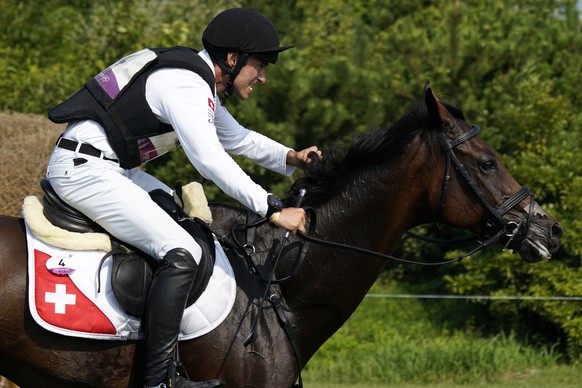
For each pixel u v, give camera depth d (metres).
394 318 20.94
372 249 7.43
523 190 7.43
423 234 22.16
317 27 23.56
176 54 6.98
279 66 19.89
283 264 7.32
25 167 12.54
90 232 6.93
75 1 29.20
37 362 6.77
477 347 17.83
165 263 6.70
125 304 6.77
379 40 24.70
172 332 6.68
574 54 23.12
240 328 7.00
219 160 6.66
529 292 18.48
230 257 7.25
